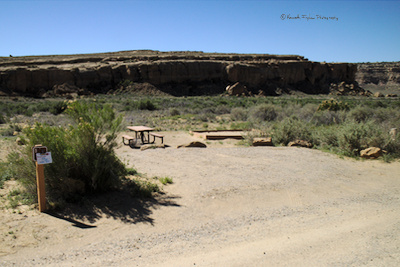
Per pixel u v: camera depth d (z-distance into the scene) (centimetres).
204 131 1875
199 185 838
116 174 762
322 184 886
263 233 567
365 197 791
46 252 478
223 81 7662
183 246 511
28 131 681
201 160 1136
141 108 3784
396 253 479
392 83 15475
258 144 1473
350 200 766
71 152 676
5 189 711
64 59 7269
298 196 784
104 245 509
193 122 2538
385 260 457
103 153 731
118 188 764
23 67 5903
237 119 2817
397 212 680
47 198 657
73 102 796
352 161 1189
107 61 7450
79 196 684
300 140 1487
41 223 566
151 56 7862
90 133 705
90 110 809
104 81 6625
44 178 651
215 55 9106
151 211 659
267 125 1955
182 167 1028
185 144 1412
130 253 484
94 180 696
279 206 716
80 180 697
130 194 739
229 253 486
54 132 709
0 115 2534
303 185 869
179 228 585
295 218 645
